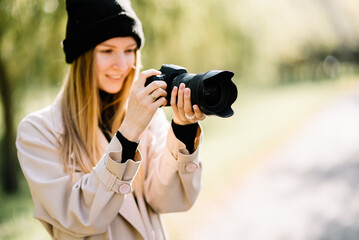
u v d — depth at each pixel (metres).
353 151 9.10
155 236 1.42
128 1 1.47
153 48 6.30
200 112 1.14
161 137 1.58
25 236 4.02
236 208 5.06
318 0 36.16
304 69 46.66
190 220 4.52
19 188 6.65
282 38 14.23
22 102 6.30
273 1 11.77
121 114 1.54
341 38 48.72
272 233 4.23
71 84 1.46
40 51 5.12
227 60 9.91
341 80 41.91
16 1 4.39
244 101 21.70
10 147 6.46
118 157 1.19
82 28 1.39
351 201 5.37
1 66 5.71
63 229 1.27
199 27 7.76
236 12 9.41
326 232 4.29
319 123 14.32
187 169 1.36
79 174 1.34
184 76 1.19
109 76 1.44
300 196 5.64
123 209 1.35
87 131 1.42
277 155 8.78
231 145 9.84
